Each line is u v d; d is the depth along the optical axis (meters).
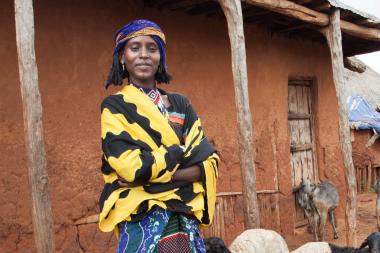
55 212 4.90
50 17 4.96
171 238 1.89
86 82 5.26
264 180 7.41
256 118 7.34
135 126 1.88
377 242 4.84
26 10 3.24
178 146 1.90
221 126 6.77
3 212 4.51
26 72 3.20
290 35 8.12
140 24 2.01
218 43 6.83
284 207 7.73
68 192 5.03
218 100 6.76
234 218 6.55
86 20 5.29
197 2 5.93
